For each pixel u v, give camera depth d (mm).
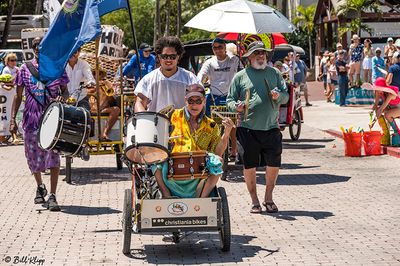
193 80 9305
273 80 10891
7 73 21000
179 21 62219
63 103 10586
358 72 29797
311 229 9898
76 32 11711
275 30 14078
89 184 13711
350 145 16406
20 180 14297
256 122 10836
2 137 20953
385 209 11008
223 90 14531
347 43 40344
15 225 10406
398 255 8516
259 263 8320
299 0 61656
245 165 10945
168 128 8383
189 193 8680
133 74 19672
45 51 11461
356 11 38000
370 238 9336
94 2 11930
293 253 8711
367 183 13180
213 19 14258
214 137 8820
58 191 13039
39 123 10641
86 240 9492
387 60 28109
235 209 11289
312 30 54375
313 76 47594
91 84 13234
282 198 12039
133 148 8242
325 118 24359
